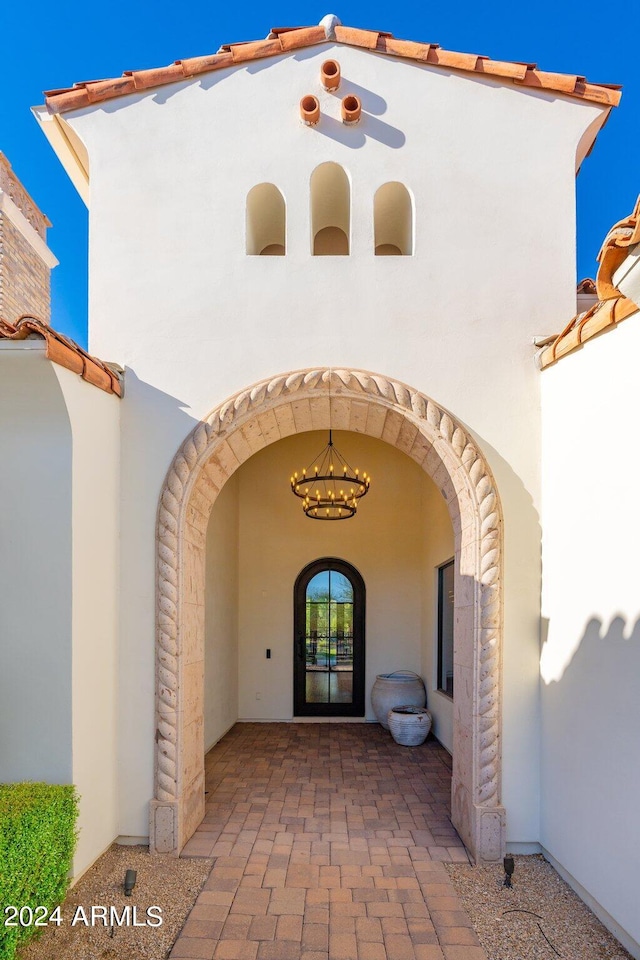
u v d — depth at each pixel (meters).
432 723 9.04
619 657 3.98
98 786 4.87
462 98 5.62
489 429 5.39
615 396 4.16
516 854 5.06
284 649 10.08
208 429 5.33
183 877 4.67
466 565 5.41
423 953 3.80
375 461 10.34
